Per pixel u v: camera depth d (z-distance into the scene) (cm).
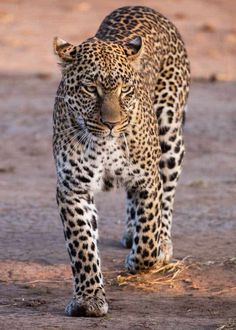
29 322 1034
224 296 1152
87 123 1091
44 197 1650
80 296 1081
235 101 2433
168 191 1313
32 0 3922
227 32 3394
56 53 1112
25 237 1391
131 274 1223
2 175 1844
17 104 2380
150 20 1323
